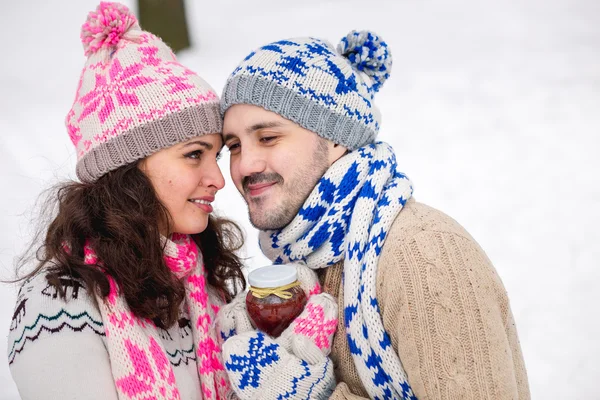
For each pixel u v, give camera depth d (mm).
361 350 1315
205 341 1463
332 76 1426
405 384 1293
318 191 1404
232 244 1807
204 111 1407
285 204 1441
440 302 1208
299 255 1439
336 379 1431
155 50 1425
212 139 1460
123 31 1406
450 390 1197
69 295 1242
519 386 1358
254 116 1417
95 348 1225
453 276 1225
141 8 8102
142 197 1349
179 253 1419
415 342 1223
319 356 1273
